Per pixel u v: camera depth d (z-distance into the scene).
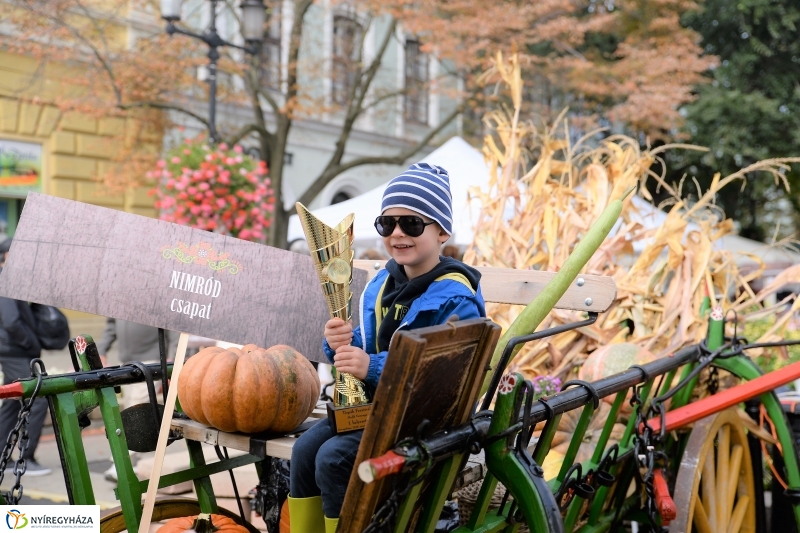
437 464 1.89
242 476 3.62
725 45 17.73
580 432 2.37
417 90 15.22
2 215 13.02
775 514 3.53
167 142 13.85
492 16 12.66
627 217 4.21
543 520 1.85
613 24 15.16
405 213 2.14
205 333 2.46
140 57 11.92
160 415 2.71
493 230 4.30
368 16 14.58
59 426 2.29
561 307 2.69
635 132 14.10
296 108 13.19
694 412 2.84
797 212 18.48
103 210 2.42
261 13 10.68
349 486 1.70
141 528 2.25
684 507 2.79
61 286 2.33
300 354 2.62
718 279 4.12
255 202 7.41
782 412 3.19
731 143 16.19
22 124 12.81
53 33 11.64
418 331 1.62
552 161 4.50
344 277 1.99
